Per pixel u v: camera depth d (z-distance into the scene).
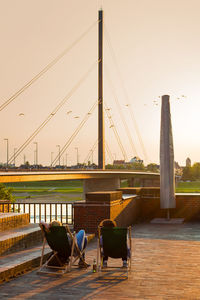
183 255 7.35
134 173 87.00
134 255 7.37
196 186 173.88
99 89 88.69
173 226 11.59
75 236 6.62
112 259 7.13
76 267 6.48
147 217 13.59
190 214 13.22
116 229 5.98
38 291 5.18
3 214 8.51
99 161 84.38
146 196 13.70
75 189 148.50
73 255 6.55
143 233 10.16
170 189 12.16
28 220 8.95
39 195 111.25
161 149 12.28
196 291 5.14
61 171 56.59
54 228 6.11
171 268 6.37
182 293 5.05
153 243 8.64
